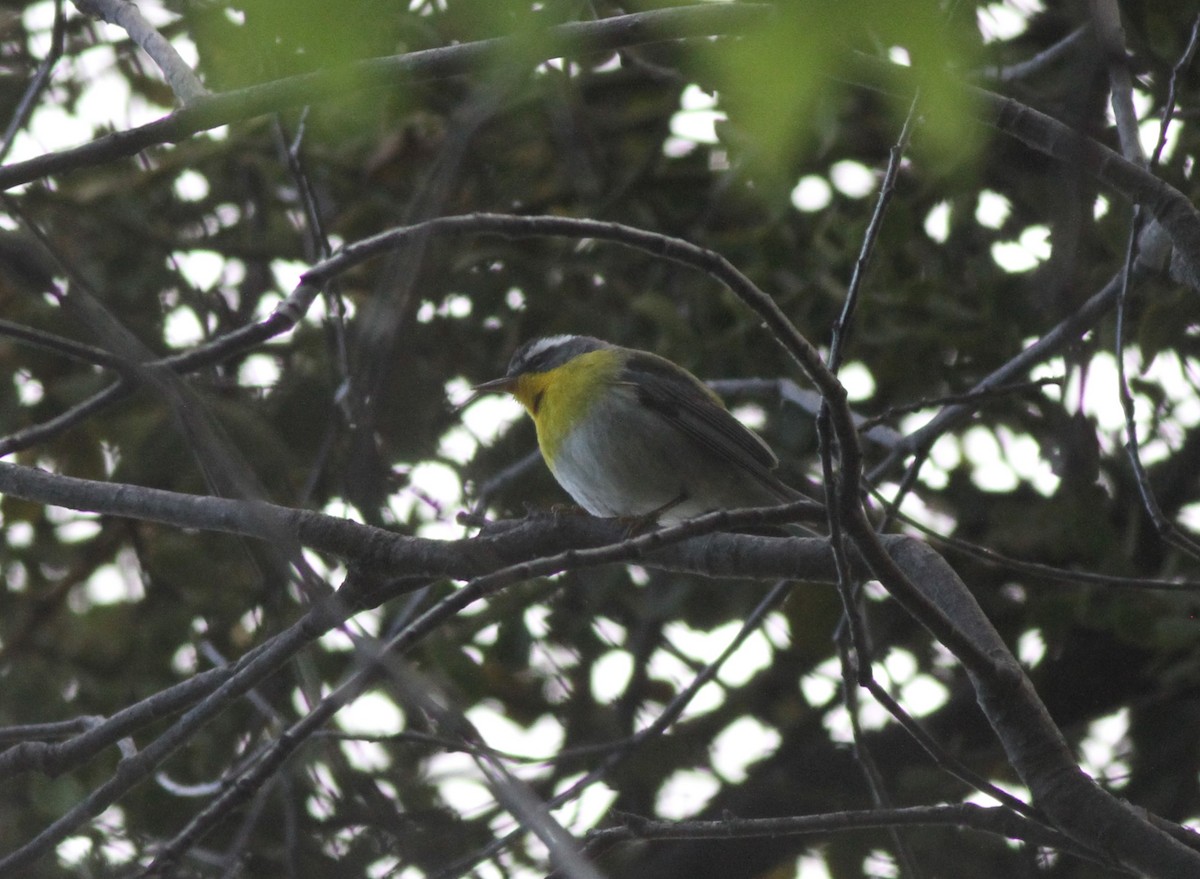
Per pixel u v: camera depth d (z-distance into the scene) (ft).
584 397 36.76
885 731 43.04
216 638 43.45
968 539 42.34
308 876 35.73
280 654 25.59
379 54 22.61
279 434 39.70
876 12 11.34
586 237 21.11
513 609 40.04
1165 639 37.17
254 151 44.86
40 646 45.01
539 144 46.68
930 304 39.96
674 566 28.48
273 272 46.93
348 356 32.50
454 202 44.42
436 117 43.29
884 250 38.63
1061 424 32.19
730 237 42.42
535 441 44.45
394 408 36.52
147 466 39.96
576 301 44.88
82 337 42.32
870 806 41.60
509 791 19.26
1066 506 37.35
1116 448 40.55
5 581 46.19
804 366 21.15
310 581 18.83
